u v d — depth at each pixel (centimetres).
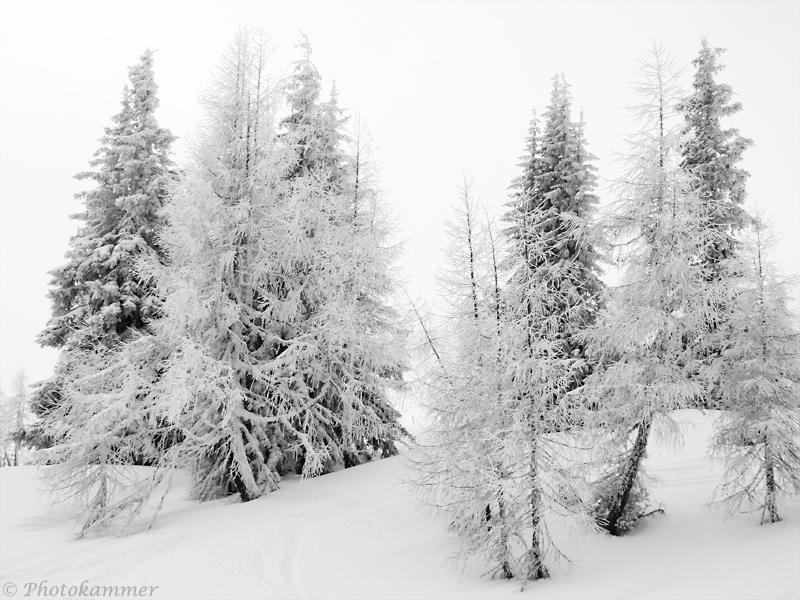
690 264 987
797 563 763
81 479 1326
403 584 941
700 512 1069
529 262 945
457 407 934
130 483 1634
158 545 1169
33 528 1345
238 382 1516
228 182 1470
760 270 1009
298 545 1152
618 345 1002
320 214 1585
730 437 995
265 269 1530
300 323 1630
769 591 700
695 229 970
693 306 950
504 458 846
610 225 1018
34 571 1049
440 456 948
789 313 973
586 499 1017
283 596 913
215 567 1045
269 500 1473
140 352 1446
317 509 1392
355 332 1555
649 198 977
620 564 907
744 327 998
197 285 1444
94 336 1738
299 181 1537
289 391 1548
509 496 831
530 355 882
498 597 824
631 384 945
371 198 1772
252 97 1547
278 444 1683
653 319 933
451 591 890
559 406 861
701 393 914
